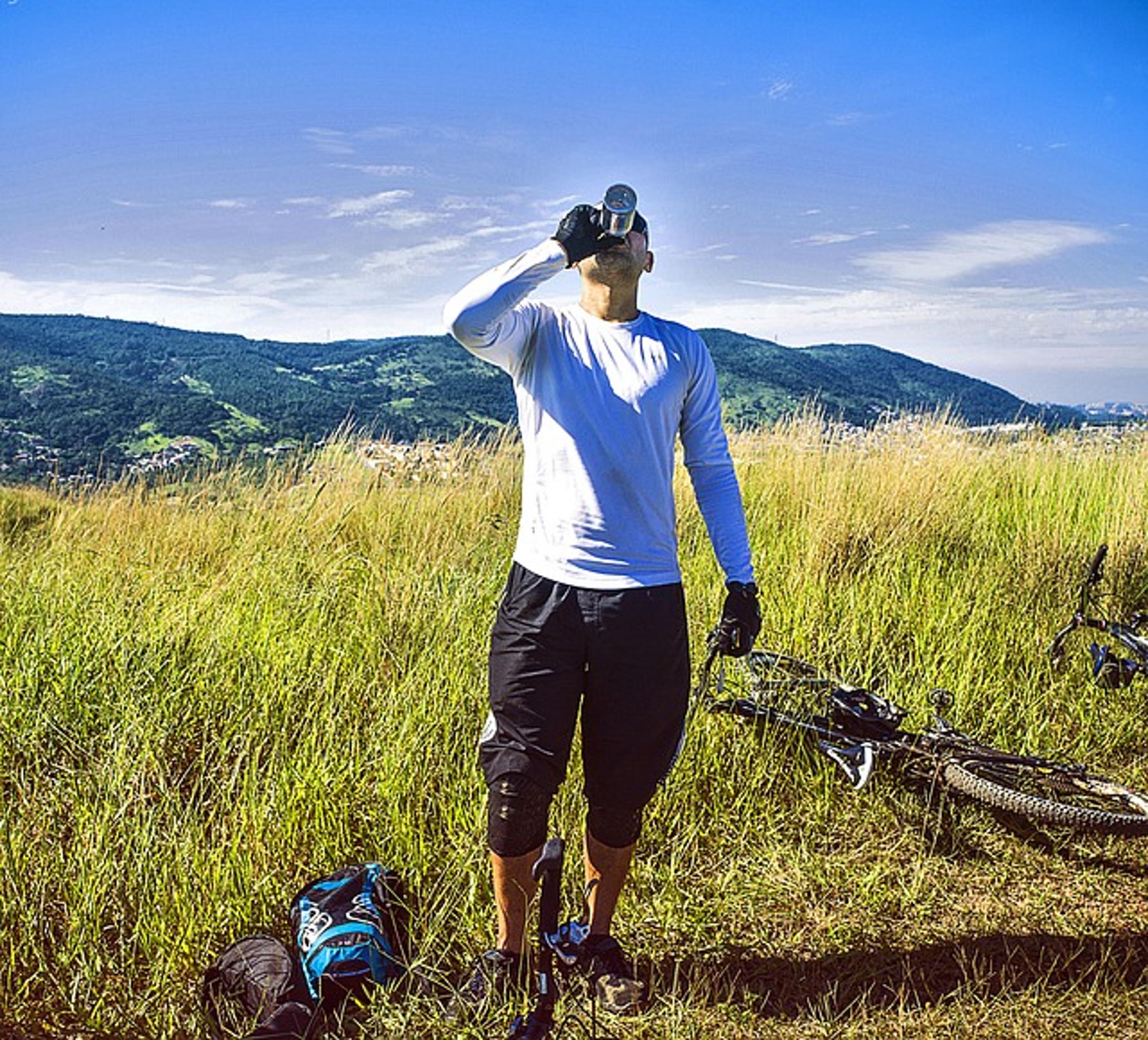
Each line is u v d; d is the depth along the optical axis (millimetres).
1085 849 3928
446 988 2980
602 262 2807
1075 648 5602
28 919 3080
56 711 4215
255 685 4453
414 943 3107
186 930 3049
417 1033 2811
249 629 5105
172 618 5199
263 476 8555
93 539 7816
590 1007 2926
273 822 3506
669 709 2926
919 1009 3039
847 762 4148
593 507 2818
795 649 5320
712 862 3752
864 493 7641
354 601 5645
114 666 4598
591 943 3068
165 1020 2838
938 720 4535
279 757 3955
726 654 3135
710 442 3100
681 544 7086
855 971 3209
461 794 3791
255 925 3174
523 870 2910
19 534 8211
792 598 5801
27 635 4973
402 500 8234
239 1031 2783
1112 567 6656
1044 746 4781
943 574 6570
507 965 2957
